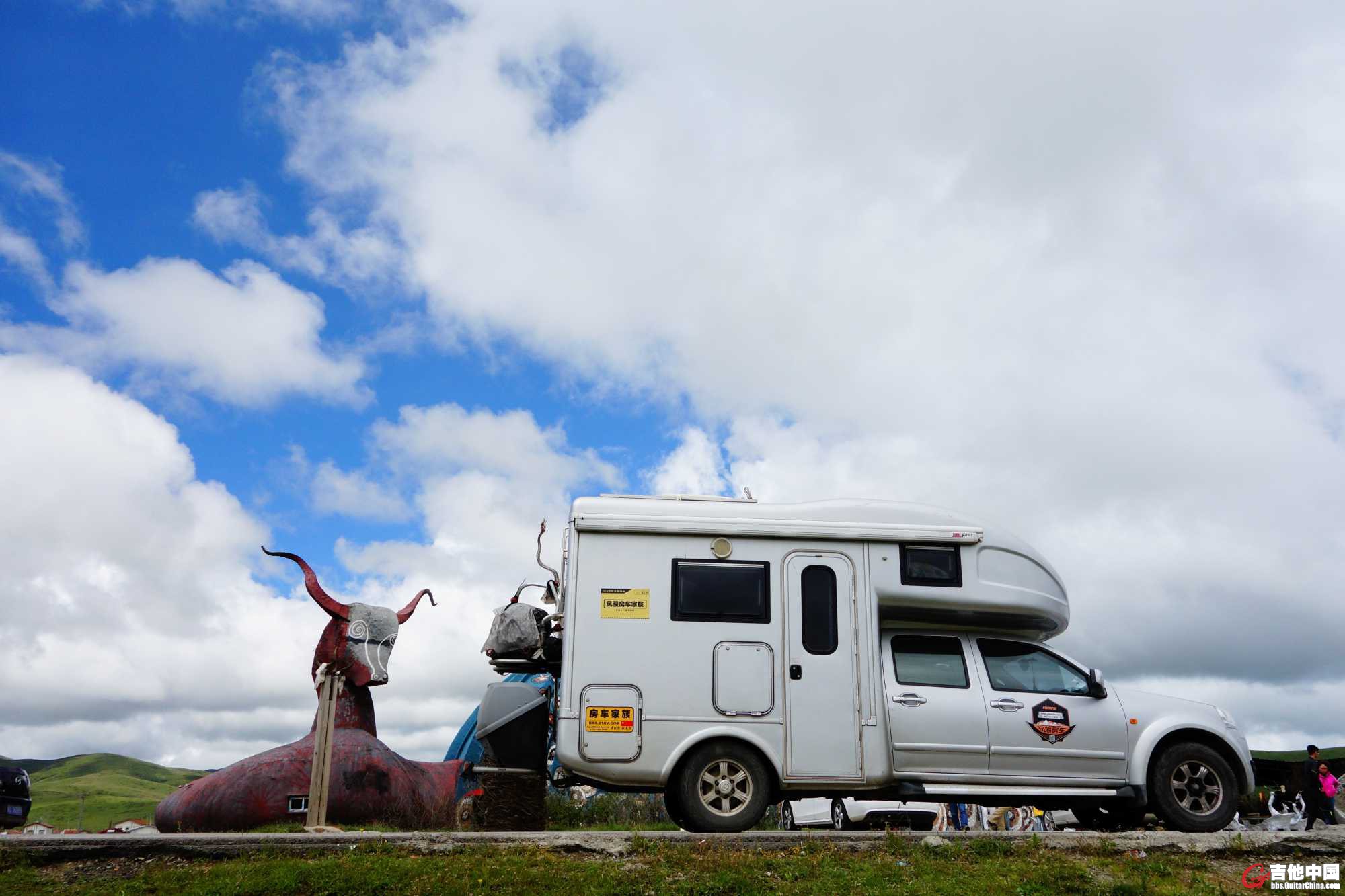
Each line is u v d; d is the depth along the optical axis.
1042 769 8.67
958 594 8.98
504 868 6.96
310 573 15.01
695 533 8.87
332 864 6.97
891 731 8.62
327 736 9.02
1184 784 8.85
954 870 7.26
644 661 8.53
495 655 9.33
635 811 16.38
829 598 8.84
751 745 8.45
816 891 6.74
